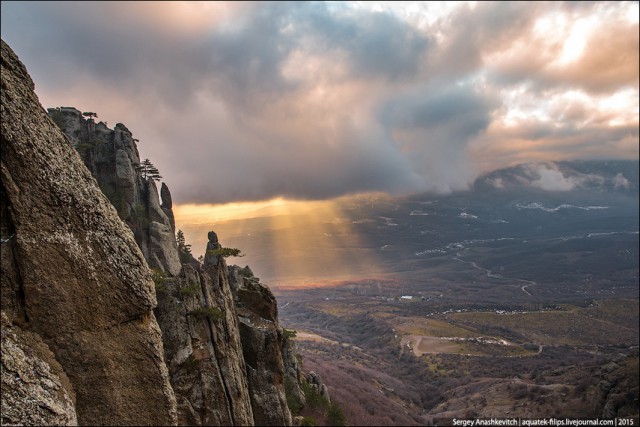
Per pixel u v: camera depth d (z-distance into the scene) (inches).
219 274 2213.3
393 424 5295.3
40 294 622.8
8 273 605.0
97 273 673.0
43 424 559.8
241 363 2133.4
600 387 5693.9
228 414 1870.1
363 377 7790.4
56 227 637.3
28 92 629.6
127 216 2748.5
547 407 6131.9
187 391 1817.2
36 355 594.2
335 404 3988.7
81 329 657.0
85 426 657.6
